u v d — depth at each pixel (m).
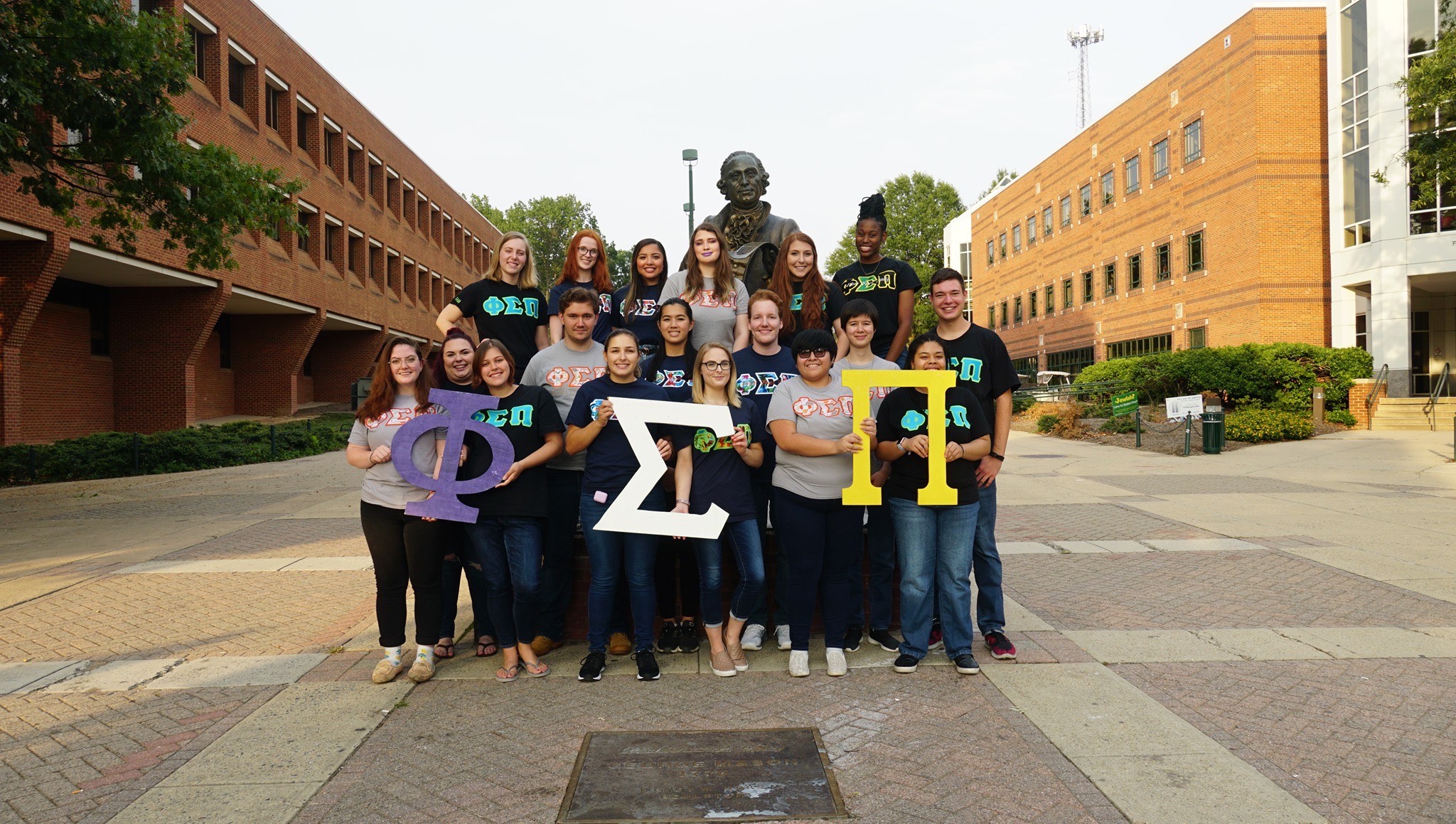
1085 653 5.06
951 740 3.83
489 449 4.76
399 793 3.38
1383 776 3.44
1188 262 29.58
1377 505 10.68
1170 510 10.55
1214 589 6.62
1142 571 7.32
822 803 3.26
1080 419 24.25
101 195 13.07
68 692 4.55
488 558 4.62
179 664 4.99
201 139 21.47
